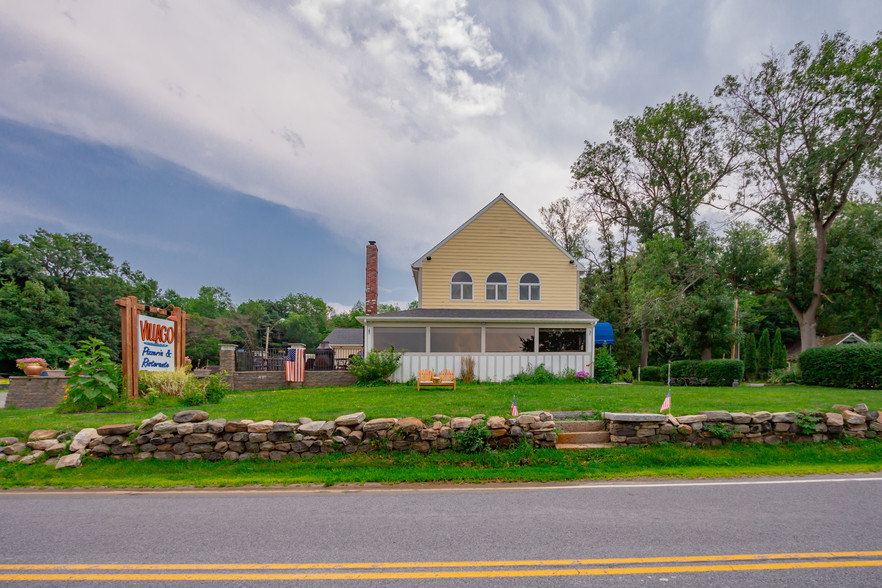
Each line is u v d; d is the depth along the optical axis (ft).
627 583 10.46
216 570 11.14
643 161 89.56
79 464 20.70
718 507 16.11
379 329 57.16
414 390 44.32
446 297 62.80
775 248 75.87
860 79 58.90
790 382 54.19
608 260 109.60
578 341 58.65
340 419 23.03
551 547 12.58
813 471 21.26
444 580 10.60
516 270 63.77
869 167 61.67
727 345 77.41
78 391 28.07
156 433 21.83
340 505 16.49
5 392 54.70
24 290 100.27
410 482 19.69
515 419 23.71
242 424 22.31
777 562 11.65
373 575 10.87
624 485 19.17
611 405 29.68
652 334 82.23
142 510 15.92
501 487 18.97
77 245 119.65
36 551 12.33
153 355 34.83
